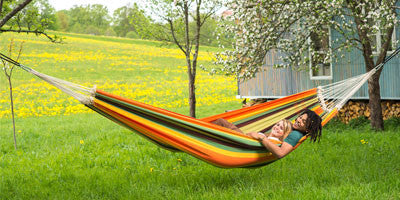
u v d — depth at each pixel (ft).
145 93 103.04
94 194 19.90
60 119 67.41
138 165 27.43
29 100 92.43
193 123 16.69
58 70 136.15
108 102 16.43
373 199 16.16
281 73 49.16
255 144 17.99
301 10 34.14
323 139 31.63
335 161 24.93
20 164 29.45
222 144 17.39
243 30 35.04
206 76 131.75
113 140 37.88
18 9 19.04
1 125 60.90
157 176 23.02
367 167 22.15
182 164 26.99
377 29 30.83
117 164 27.96
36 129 53.78
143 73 139.44
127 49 193.47
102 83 119.44
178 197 18.11
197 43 40.93
